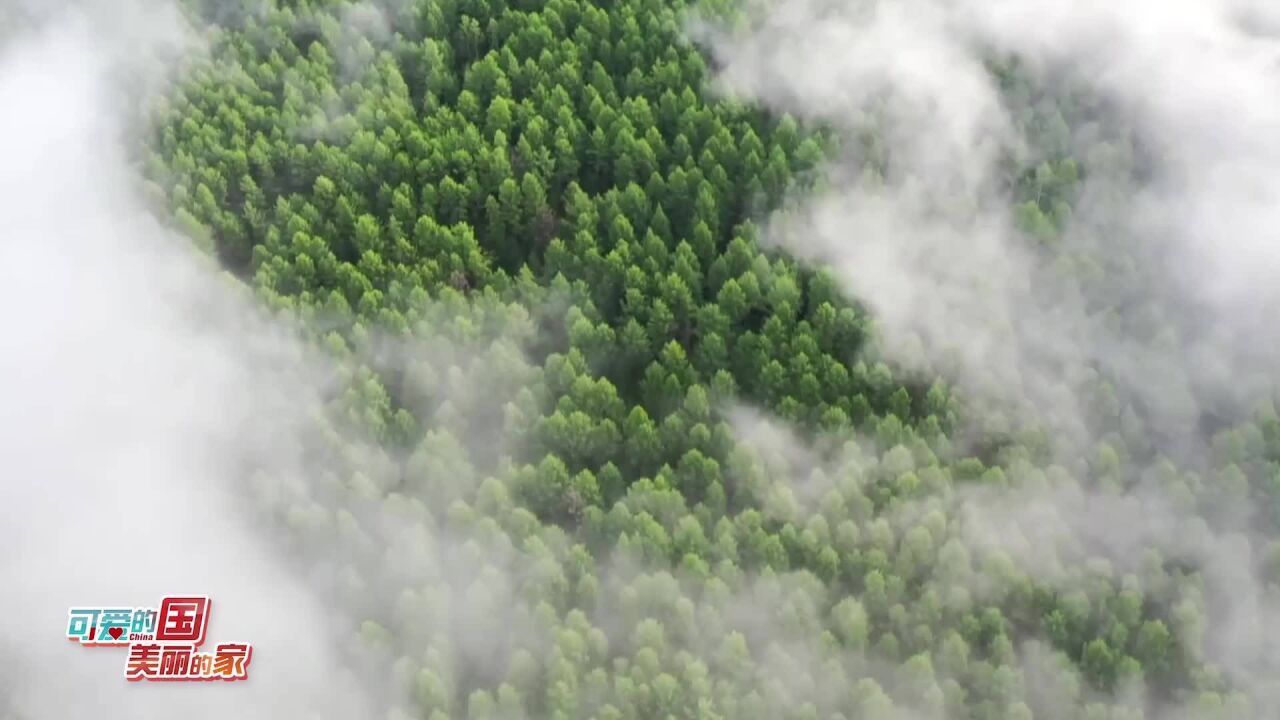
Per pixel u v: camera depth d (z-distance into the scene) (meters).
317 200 63.19
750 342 57.31
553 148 65.25
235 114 67.06
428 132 66.31
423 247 61.09
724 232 63.50
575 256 59.97
